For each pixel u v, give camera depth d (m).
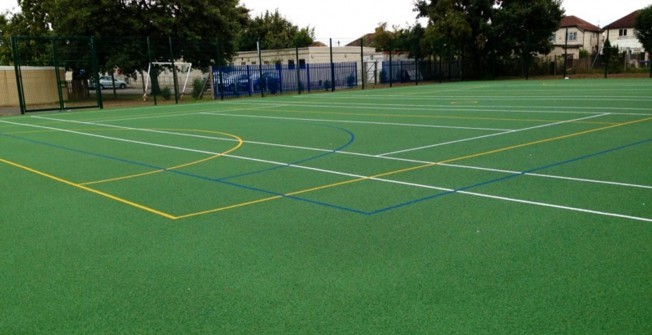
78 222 7.05
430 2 52.91
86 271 5.32
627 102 21.31
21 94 27.12
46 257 5.76
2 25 49.19
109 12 36.47
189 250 5.79
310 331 3.97
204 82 36.81
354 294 4.57
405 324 4.02
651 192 7.54
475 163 10.02
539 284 4.62
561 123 15.41
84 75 37.88
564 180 8.42
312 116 20.59
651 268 4.89
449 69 51.97
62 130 18.45
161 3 38.19
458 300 4.38
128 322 4.22
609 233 5.87
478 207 7.06
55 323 4.25
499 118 17.31
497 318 4.05
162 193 8.48
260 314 4.27
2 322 4.29
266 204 7.56
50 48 38.09
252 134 15.49
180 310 4.39
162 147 13.49
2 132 18.30
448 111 20.47
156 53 37.34
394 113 20.48
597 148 11.19
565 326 3.90
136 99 37.44
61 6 35.84
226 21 41.62
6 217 7.42
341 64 44.19
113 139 15.45
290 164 10.55
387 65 47.78
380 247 5.68
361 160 10.74
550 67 51.09
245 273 5.11
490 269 4.99
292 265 5.26
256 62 52.50
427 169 9.61
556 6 48.25
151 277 5.10
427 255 5.40
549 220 6.41
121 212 7.45
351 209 7.16
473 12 50.06
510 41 48.75
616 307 4.17
